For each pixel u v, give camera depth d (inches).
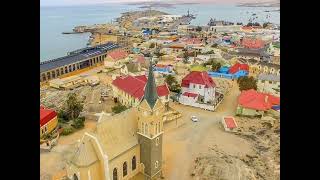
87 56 4298.7
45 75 3661.4
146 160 1753.2
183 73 3880.4
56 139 2194.9
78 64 4099.4
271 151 2166.6
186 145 2235.5
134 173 1756.9
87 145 1528.1
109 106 2886.3
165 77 3496.6
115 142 1638.8
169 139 2326.5
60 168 1886.1
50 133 2268.7
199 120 2672.2
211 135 2399.1
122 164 1658.5
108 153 1577.3
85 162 1494.8
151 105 1660.9
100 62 4466.0
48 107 2770.7
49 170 1865.2
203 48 5108.3
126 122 1713.8
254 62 4055.1
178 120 2659.9
